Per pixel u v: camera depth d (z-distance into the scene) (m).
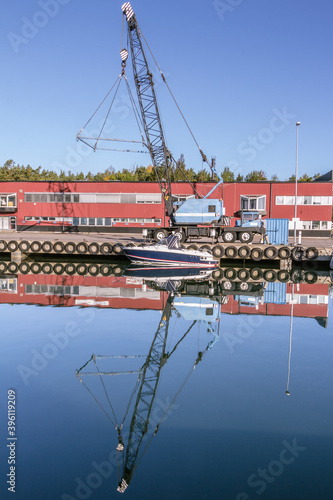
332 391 6.14
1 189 37.72
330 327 10.01
